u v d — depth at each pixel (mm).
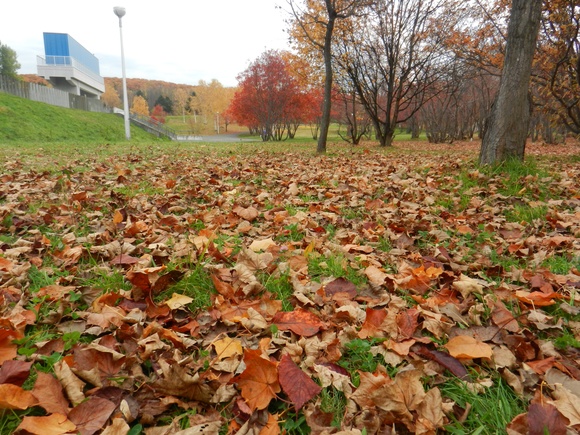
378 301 2125
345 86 21703
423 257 2768
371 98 20812
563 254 2865
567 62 10641
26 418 1196
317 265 2623
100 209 4043
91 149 11805
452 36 17219
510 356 1606
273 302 2029
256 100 37438
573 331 1827
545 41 12477
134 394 1385
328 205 4316
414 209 4133
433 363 1583
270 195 4898
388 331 1772
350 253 2906
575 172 6875
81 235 3199
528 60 5820
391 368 1605
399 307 2035
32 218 3514
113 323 1832
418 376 1349
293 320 1889
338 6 12938
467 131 37344
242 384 1375
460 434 1230
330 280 2365
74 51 63344
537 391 1406
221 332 1832
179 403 1367
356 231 3473
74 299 2053
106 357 1508
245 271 2324
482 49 16406
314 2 16250
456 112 33156
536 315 1913
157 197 4566
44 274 2363
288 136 44156
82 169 6828
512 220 3906
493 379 1536
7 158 8422
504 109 6020
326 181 5797
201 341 1756
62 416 1235
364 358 1638
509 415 1324
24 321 1778
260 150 12516
